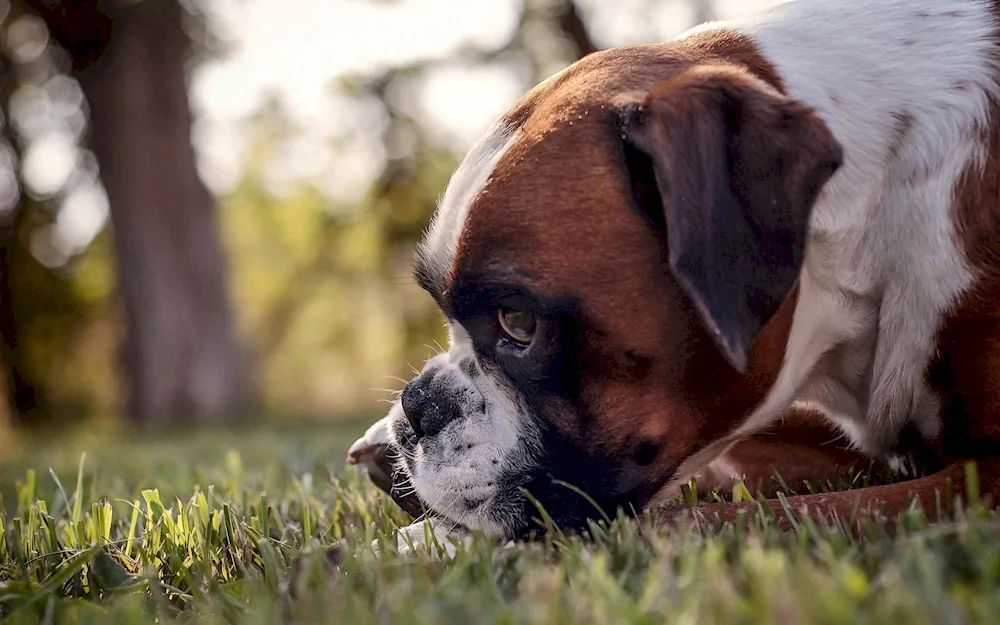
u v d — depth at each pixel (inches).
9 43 177.8
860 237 35.2
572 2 169.9
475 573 30.0
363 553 31.9
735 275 31.9
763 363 34.6
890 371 35.4
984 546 28.6
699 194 32.0
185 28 161.6
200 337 162.1
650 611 27.0
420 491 35.5
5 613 31.4
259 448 72.2
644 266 33.3
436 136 246.8
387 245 276.1
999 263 34.0
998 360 33.9
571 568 29.6
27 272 226.8
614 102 33.9
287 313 349.7
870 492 33.5
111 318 242.4
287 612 29.3
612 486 34.3
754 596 26.8
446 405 35.3
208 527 35.8
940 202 34.6
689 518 33.4
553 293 33.2
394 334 339.3
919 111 35.2
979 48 35.6
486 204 33.7
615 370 33.6
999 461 34.1
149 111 158.7
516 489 34.5
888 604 26.1
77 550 35.3
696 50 36.3
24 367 234.1
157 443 96.9
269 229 324.8
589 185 33.4
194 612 30.2
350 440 76.6
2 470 69.2
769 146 32.3
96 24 155.5
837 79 35.6
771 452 39.9
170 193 160.7
